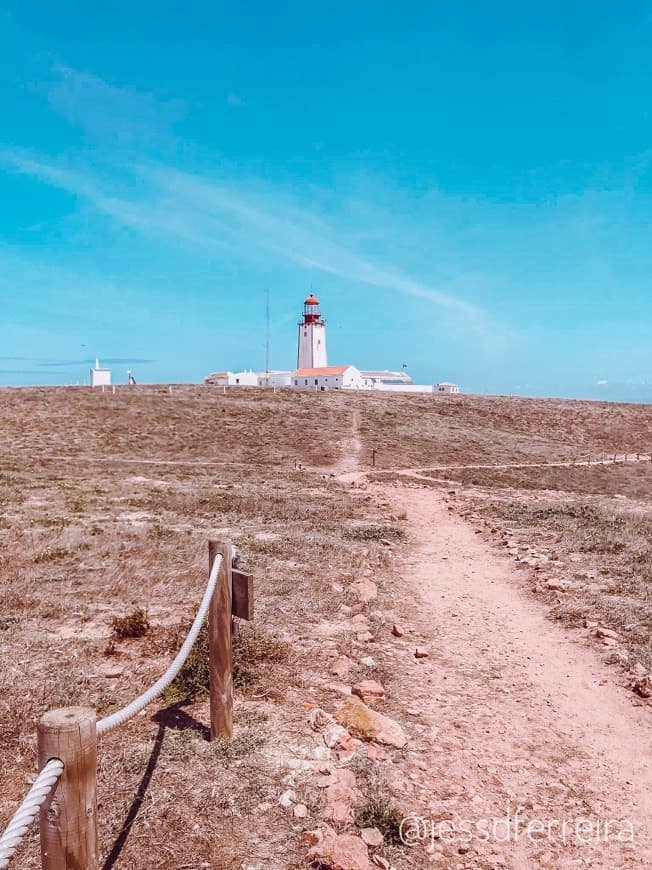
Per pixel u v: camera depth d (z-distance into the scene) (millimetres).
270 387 86250
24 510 17781
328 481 32156
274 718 5699
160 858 3785
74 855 2572
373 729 5520
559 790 4945
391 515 20047
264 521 17141
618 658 7781
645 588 10930
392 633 8562
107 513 17875
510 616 9695
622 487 42344
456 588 11367
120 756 4855
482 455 52188
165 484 26734
